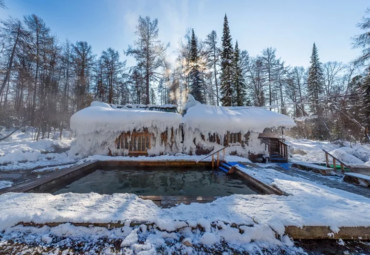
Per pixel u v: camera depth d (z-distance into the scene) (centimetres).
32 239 201
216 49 1900
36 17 1503
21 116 1848
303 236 216
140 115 835
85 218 221
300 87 2600
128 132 873
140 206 267
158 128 864
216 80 1916
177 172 682
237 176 620
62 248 189
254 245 200
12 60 1199
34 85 1574
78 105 1845
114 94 2191
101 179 586
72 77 1945
